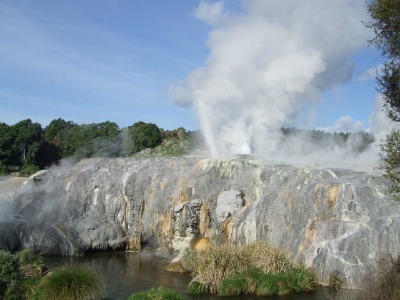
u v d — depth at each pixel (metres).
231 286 23.59
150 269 31.28
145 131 72.69
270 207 30.86
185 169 39.34
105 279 27.95
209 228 35.66
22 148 77.06
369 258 24.53
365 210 26.88
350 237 25.75
